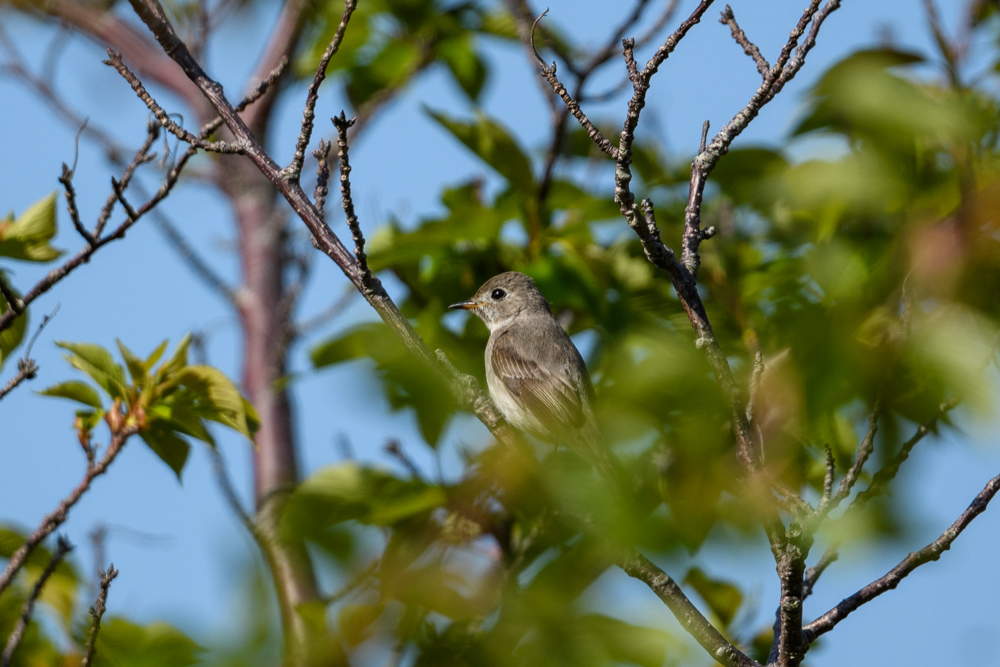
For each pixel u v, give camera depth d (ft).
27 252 36.37
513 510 33.94
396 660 30.32
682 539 32.30
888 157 30.45
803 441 30.37
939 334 25.46
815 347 26.71
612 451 33.35
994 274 25.96
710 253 38.70
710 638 27.99
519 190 41.14
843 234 32.96
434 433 33.71
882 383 25.71
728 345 36.19
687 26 24.77
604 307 38.06
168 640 31.73
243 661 30.35
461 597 31.09
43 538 31.83
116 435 33.99
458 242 42.50
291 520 33.17
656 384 33.94
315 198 30.99
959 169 28.86
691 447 32.65
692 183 27.89
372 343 34.22
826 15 26.37
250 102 31.71
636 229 25.77
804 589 28.12
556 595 29.91
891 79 28.66
